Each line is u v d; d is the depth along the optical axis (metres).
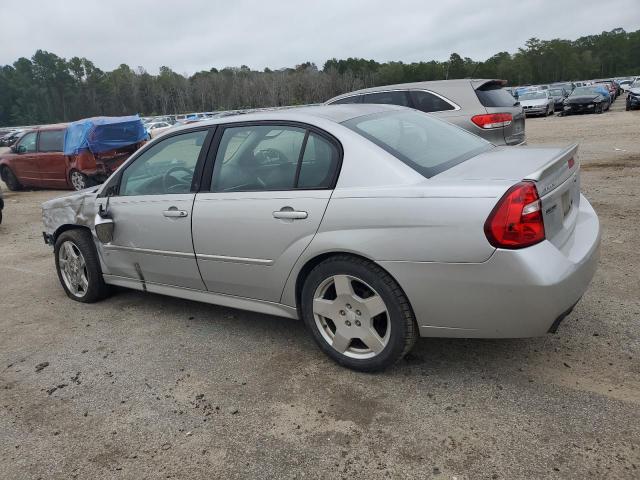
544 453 2.45
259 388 3.21
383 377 3.21
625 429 2.56
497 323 2.76
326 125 3.30
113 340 4.07
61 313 4.73
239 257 3.58
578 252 2.93
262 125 3.58
